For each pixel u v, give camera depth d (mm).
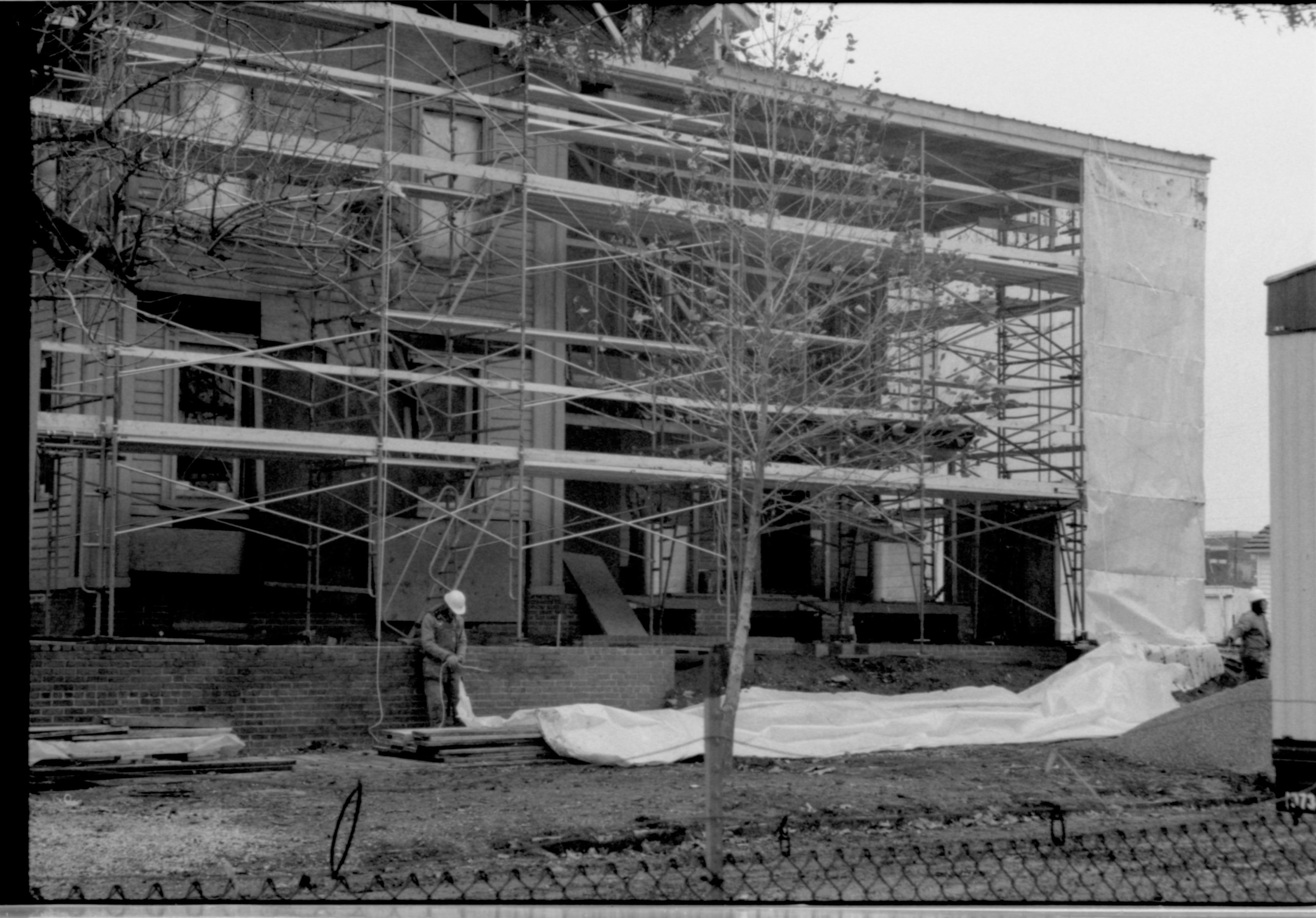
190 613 19031
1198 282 26344
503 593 20766
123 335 17844
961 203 26422
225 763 13578
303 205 16344
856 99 19516
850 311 16719
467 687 17016
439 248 20984
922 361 21078
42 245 11461
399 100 20906
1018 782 13906
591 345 20547
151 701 14953
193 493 19234
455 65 21250
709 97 17719
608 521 22969
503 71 21609
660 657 18359
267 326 19625
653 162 22438
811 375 15328
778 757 15711
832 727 16609
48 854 9148
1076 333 26109
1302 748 12227
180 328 16797
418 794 12320
